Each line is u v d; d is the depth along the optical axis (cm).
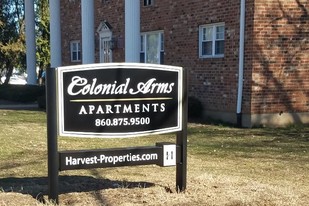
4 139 1087
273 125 1401
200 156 914
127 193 573
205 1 1545
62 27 2558
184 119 566
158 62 1825
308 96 1438
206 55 1573
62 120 507
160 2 1777
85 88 515
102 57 2228
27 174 731
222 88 1485
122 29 2041
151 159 551
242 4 1380
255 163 843
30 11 2506
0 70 3766
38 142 1058
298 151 980
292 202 556
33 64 2561
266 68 1380
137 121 543
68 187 611
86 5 1908
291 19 1395
